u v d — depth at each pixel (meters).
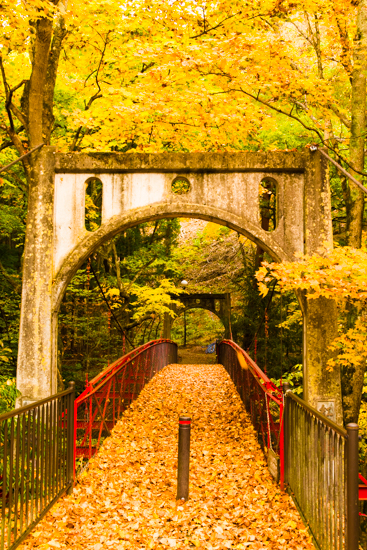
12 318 13.19
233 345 12.69
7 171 9.91
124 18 7.93
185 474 5.05
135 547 3.94
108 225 6.77
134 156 6.78
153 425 8.60
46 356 6.61
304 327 6.69
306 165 6.75
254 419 7.87
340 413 6.50
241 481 5.63
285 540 4.00
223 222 6.91
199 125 7.76
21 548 3.71
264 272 5.45
